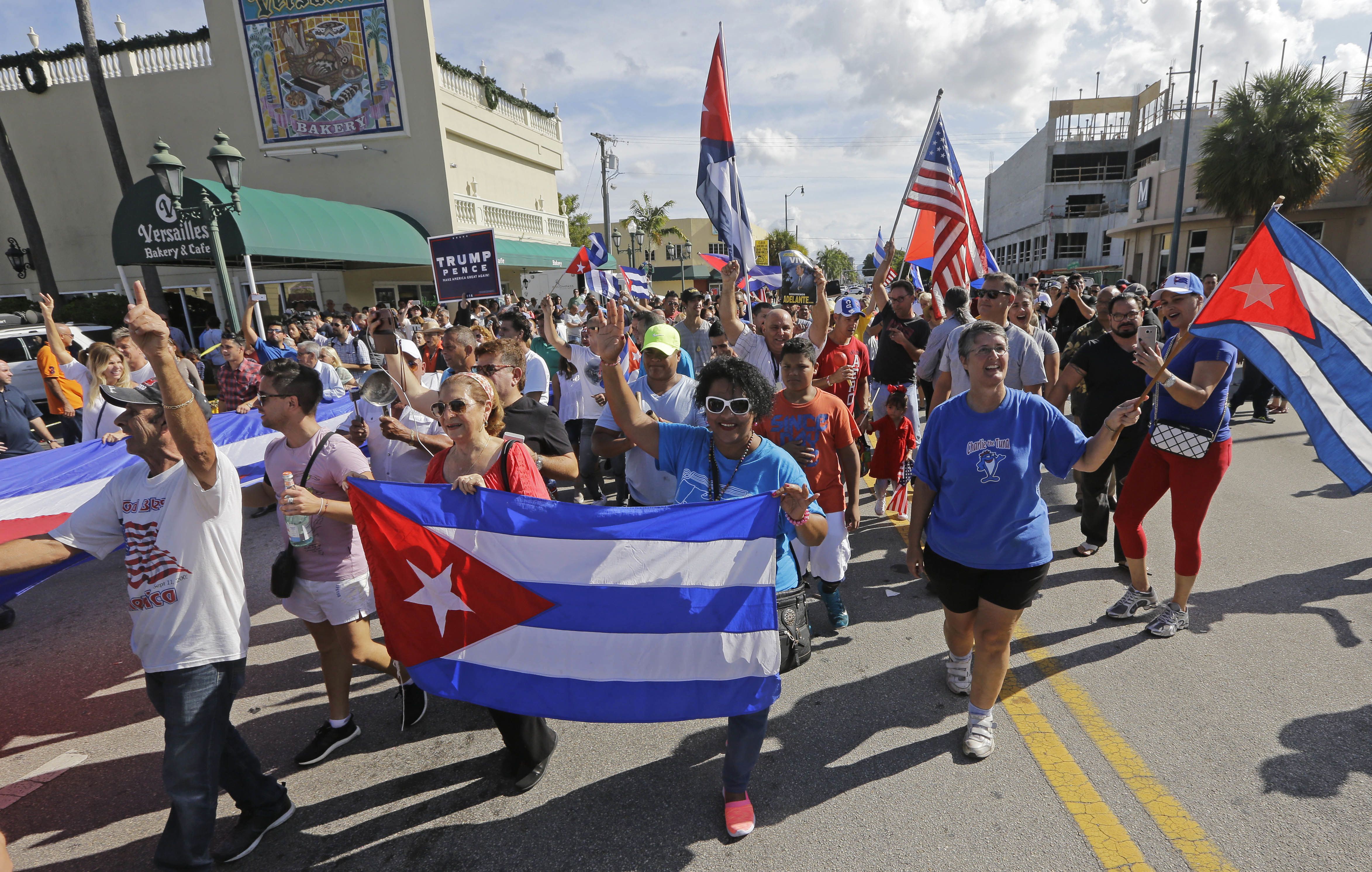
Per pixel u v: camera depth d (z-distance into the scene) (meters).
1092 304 10.50
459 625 2.69
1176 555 3.77
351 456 2.97
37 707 3.78
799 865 2.45
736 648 2.52
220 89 19.80
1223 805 2.60
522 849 2.60
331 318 14.05
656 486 3.71
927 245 7.29
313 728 3.44
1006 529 2.74
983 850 2.46
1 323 12.10
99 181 20.52
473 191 22.05
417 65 19.42
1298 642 3.65
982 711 2.95
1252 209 22.95
